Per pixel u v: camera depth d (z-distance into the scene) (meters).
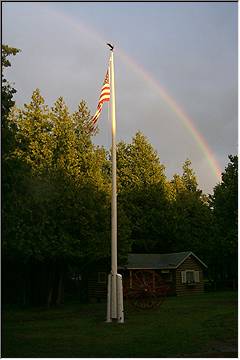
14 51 16.61
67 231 26.31
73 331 14.27
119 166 46.06
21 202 22.92
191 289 39.34
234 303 26.77
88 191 27.69
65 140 34.09
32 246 24.53
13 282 30.75
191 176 57.06
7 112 15.91
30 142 33.03
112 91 17.48
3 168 15.02
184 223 46.53
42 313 22.55
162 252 46.81
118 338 12.43
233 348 10.63
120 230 30.11
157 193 45.44
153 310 22.19
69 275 39.59
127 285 27.47
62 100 34.66
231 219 38.72
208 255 47.25
